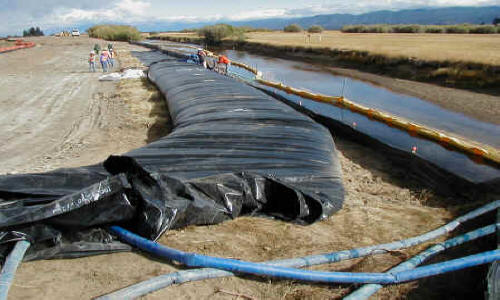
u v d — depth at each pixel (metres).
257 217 4.78
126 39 60.41
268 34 66.00
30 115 11.58
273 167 5.40
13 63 25.56
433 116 11.62
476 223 4.71
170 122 10.56
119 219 3.85
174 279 3.24
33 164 7.43
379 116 10.74
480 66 16.73
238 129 7.02
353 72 22.64
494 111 11.97
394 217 5.00
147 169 4.31
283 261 3.59
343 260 3.84
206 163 5.30
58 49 39.03
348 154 8.18
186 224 4.27
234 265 3.40
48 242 3.57
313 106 12.79
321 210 4.73
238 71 22.42
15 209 3.59
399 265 3.65
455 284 3.53
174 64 19.17
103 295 3.08
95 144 8.77
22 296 3.03
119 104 12.85
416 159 7.64
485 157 7.45
